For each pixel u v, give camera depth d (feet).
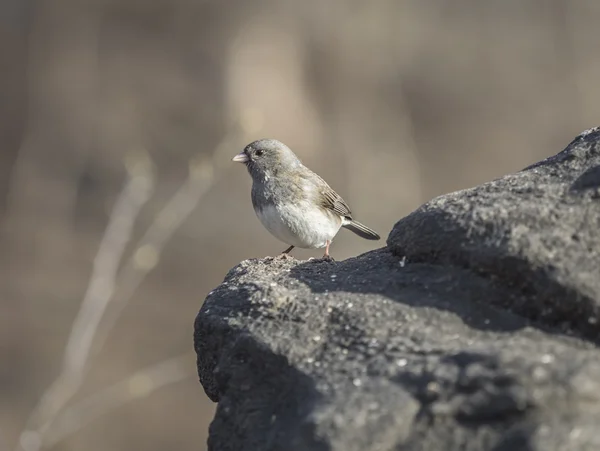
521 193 14.98
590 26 70.13
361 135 65.41
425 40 68.64
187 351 54.90
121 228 49.96
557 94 69.10
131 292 54.90
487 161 67.31
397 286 15.14
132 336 54.85
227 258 58.49
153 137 61.41
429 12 69.15
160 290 56.95
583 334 13.42
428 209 15.51
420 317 14.32
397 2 68.54
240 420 14.47
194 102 61.98
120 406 51.96
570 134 68.64
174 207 57.31
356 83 66.44
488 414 12.27
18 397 53.26
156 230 55.77
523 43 69.87
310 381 13.61
